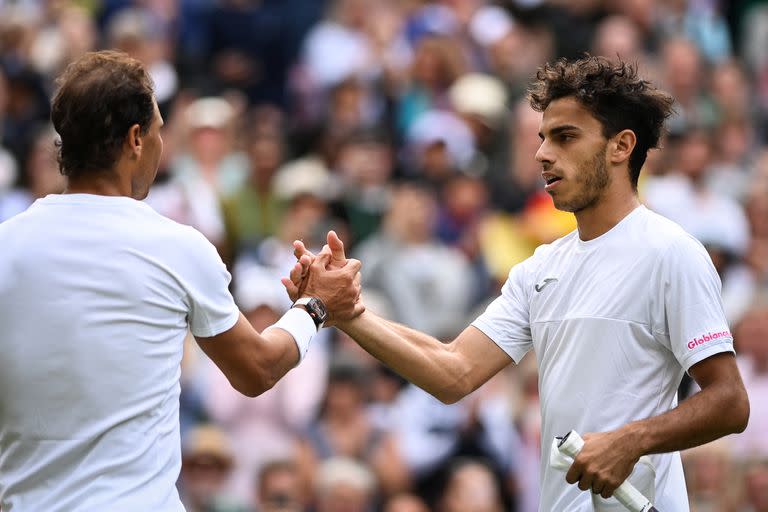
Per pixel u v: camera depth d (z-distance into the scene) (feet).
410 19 154.10
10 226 45.29
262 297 100.89
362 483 93.30
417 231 116.57
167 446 45.14
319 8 152.76
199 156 118.32
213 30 149.28
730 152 152.97
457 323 113.91
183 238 45.80
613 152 49.49
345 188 126.82
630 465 46.55
